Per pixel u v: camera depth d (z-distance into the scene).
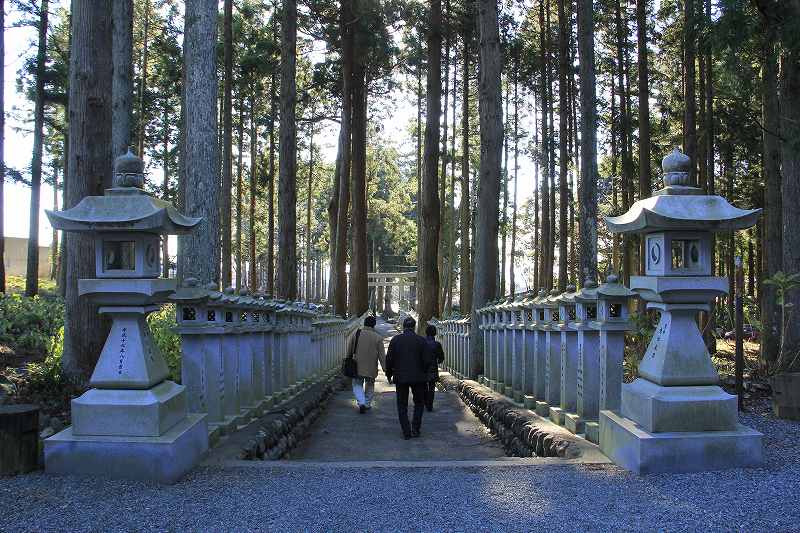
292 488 5.32
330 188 57.03
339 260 31.95
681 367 5.83
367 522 4.48
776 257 14.65
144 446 5.44
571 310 8.10
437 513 4.66
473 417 11.80
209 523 4.46
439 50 26.92
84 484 5.26
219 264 11.86
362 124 33.28
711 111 21.00
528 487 5.29
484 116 16.42
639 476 5.50
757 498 4.81
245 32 31.14
